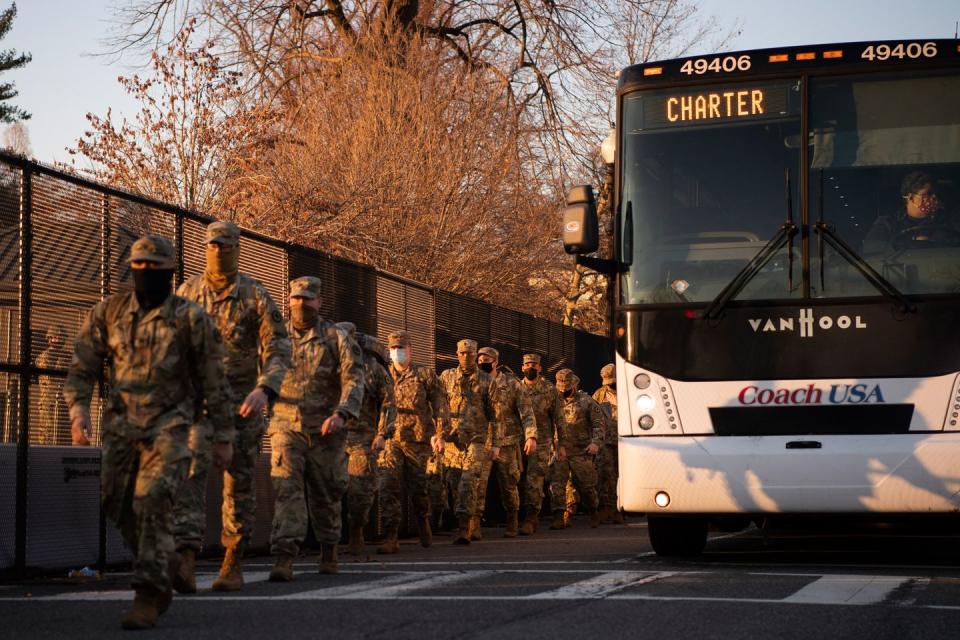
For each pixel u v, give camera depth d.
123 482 7.66
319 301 10.93
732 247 11.59
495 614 7.76
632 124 12.11
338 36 36.47
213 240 9.76
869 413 11.06
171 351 7.70
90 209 12.41
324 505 10.95
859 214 11.42
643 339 11.65
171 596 7.57
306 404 10.72
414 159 28.66
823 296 11.30
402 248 27.34
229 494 9.80
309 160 27.53
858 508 10.93
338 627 7.22
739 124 11.84
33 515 11.28
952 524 11.84
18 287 11.36
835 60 11.73
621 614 7.75
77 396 7.78
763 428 11.25
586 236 11.63
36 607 8.55
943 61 11.60
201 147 24.30
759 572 10.66
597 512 22.23
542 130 36.44
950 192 11.33
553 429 20.59
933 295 11.11
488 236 30.61
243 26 34.91
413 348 20.27
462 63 35.25
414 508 16.20
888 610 7.94
